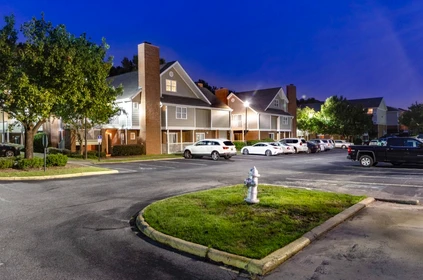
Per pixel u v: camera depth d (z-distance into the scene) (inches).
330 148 1711.4
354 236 228.5
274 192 368.5
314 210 287.6
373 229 244.1
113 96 931.3
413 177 536.4
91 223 277.7
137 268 183.0
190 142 1416.1
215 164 864.9
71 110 773.9
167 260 194.2
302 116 2251.5
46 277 171.3
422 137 1679.4
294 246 201.0
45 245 222.1
